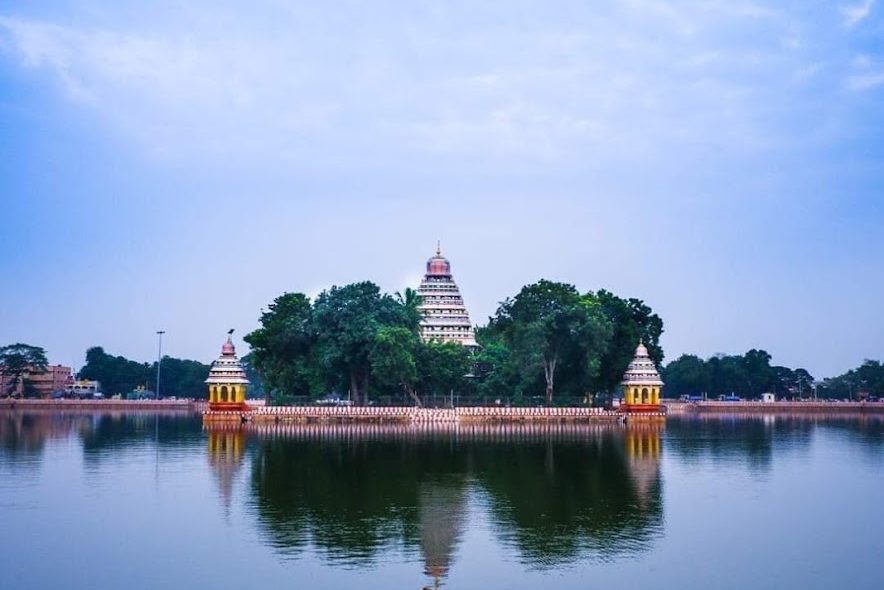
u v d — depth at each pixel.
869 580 61.22
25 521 78.19
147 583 60.22
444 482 100.56
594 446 144.25
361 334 196.88
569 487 97.31
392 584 59.91
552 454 130.62
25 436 163.25
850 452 136.75
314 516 80.50
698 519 79.75
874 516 81.25
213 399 199.88
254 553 67.38
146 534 73.38
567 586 59.66
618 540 71.81
